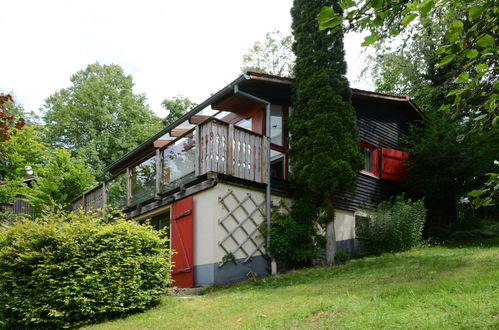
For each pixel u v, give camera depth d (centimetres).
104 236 822
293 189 1272
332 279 918
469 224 1734
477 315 539
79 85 3419
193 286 1103
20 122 1009
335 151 1181
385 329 530
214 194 1087
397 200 1465
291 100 1288
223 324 648
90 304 760
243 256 1112
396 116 1717
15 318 761
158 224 1374
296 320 619
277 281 987
